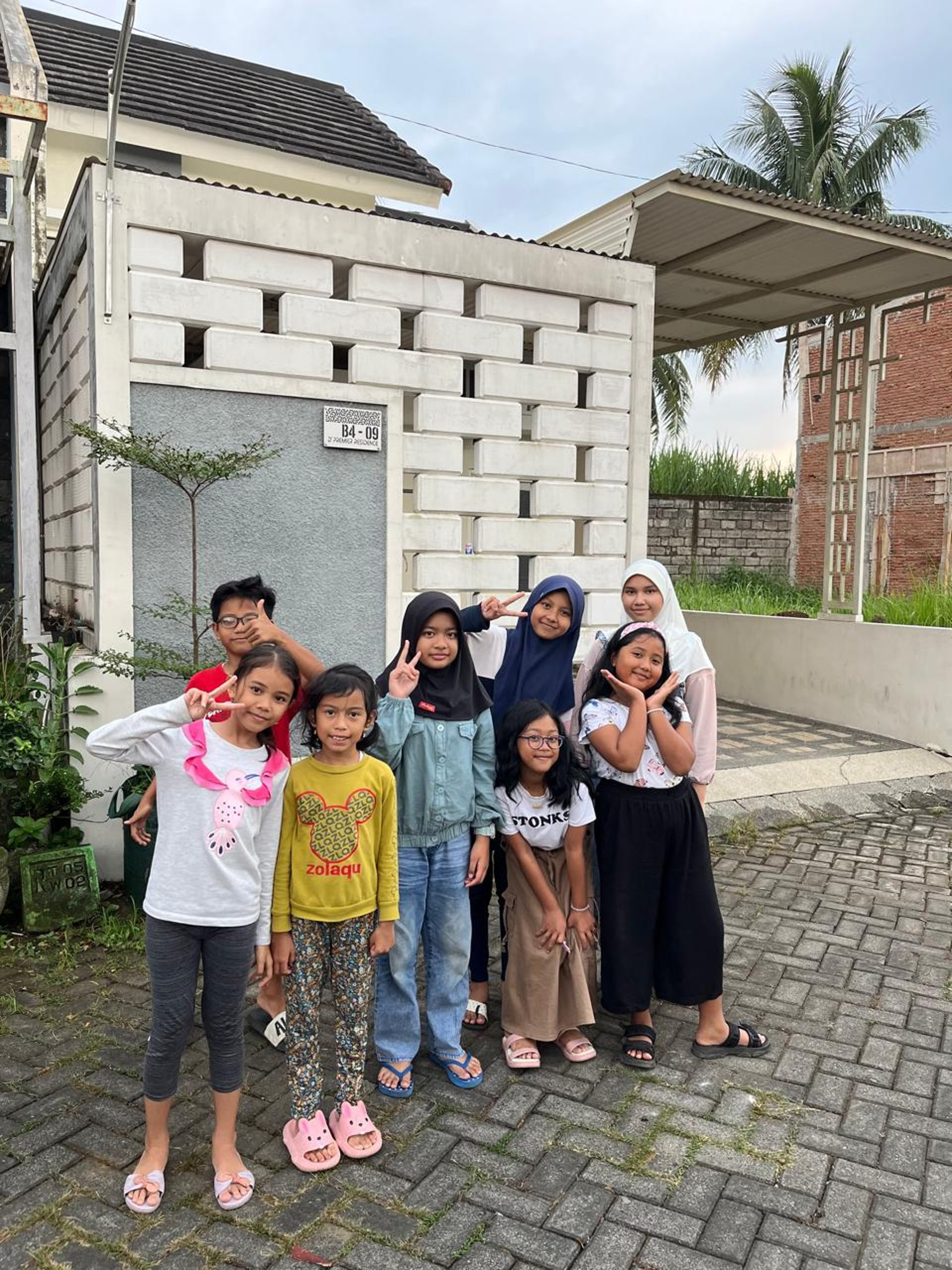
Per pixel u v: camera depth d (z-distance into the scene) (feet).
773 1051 11.33
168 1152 8.72
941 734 25.67
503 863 11.43
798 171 63.98
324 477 16.85
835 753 25.13
